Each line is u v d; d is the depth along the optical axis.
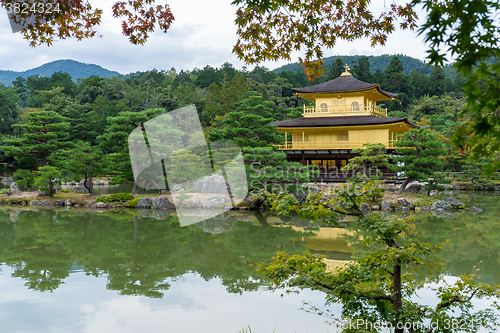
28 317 8.80
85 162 34.28
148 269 13.66
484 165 2.24
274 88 95.38
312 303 9.09
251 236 19.83
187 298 10.09
